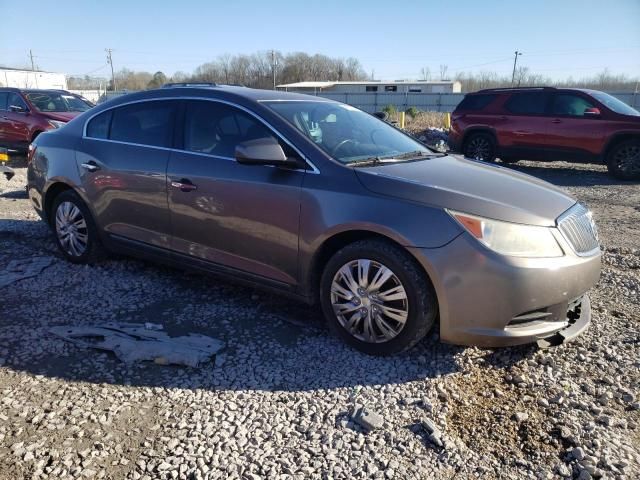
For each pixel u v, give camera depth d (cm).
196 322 381
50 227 525
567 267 308
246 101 389
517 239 302
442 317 308
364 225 319
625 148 1084
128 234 448
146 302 414
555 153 1162
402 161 379
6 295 423
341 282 338
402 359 330
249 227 369
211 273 404
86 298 420
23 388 298
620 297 436
